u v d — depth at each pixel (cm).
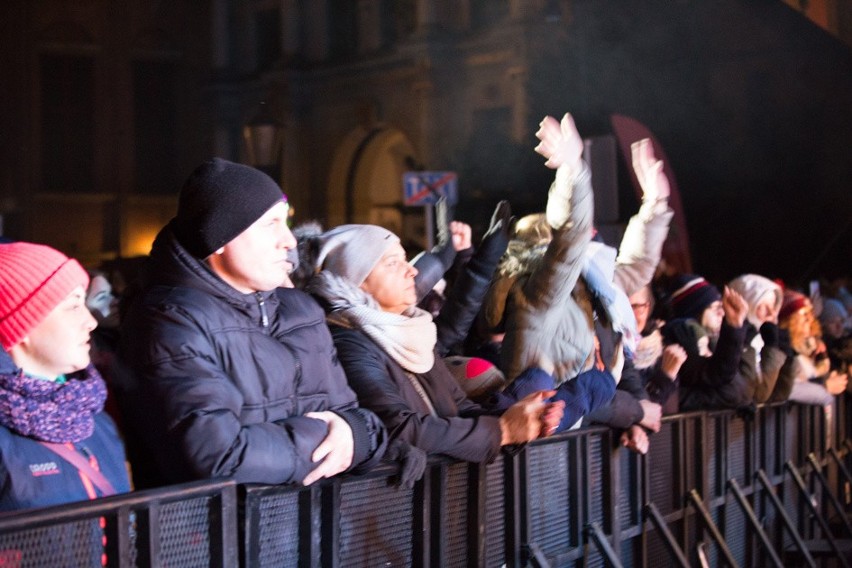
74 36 2981
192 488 229
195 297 251
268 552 254
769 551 519
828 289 1225
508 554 341
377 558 287
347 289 318
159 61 3058
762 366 574
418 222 2238
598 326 402
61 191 2964
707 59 1952
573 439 380
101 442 238
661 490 459
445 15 2394
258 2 2870
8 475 216
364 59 2572
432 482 308
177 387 240
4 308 231
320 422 258
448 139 2373
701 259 1919
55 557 207
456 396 340
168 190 3067
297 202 2744
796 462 638
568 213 363
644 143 477
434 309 465
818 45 1847
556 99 2116
